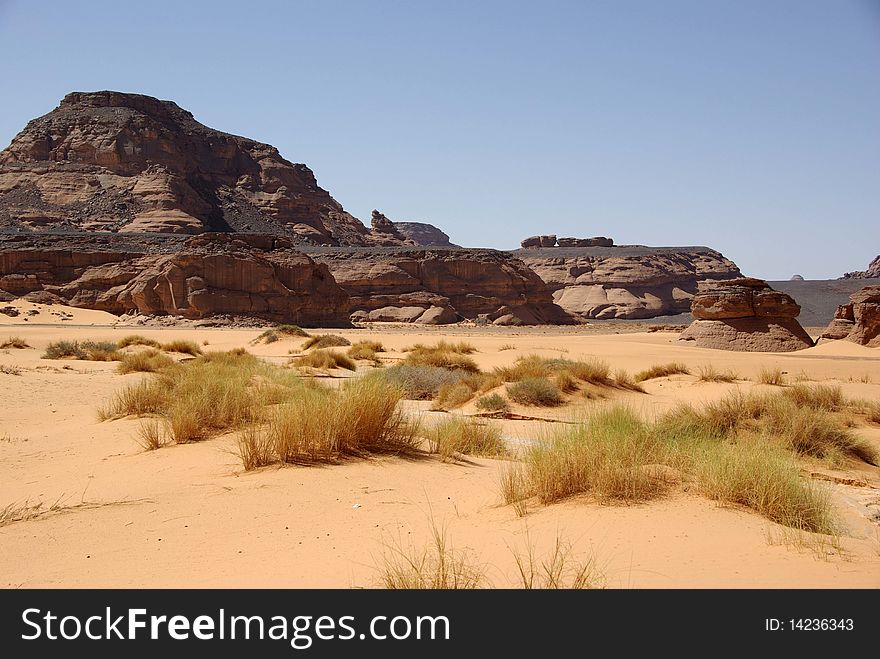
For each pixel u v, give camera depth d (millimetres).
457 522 7055
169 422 13000
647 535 6027
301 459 9656
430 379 24703
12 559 6000
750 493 7145
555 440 8992
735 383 26625
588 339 82125
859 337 59875
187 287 106562
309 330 103062
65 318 104375
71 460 10859
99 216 177000
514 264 174625
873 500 9391
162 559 5973
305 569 5586
